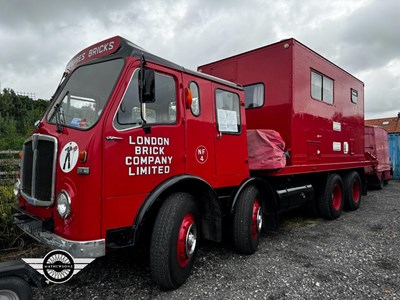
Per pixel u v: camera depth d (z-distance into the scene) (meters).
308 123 5.76
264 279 3.51
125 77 2.97
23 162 3.51
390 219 6.73
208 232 3.74
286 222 6.44
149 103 3.16
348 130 7.74
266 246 4.73
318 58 6.21
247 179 4.35
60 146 2.84
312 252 4.46
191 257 3.46
